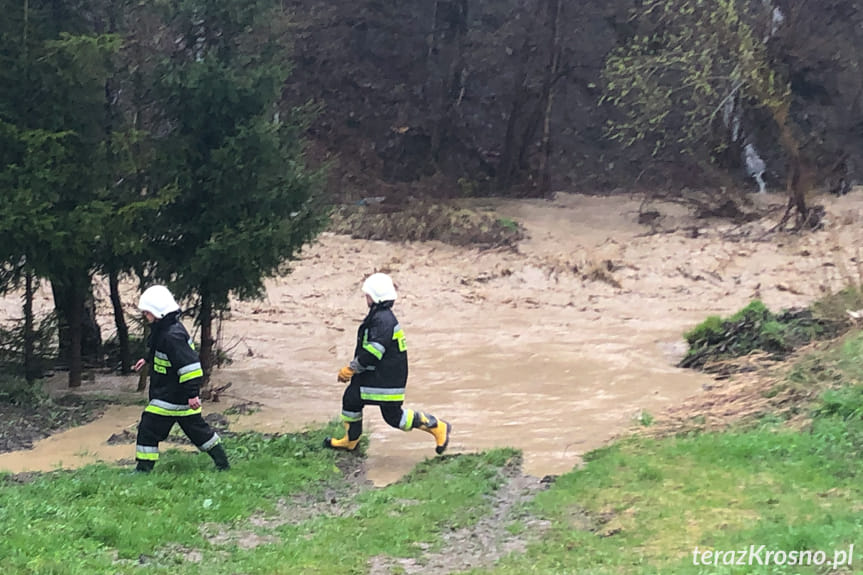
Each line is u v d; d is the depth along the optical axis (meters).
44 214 9.92
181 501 6.67
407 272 20.86
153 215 10.92
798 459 7.32
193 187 10.98
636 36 24.91
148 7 11.02
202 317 11.38
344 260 21.75
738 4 24.03
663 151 28.42
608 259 20.86
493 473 8.06
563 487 7.35
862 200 25.36
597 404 10.89
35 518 5.84
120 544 5.61
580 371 12.78
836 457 7.17
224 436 9.46
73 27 10.73
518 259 21.75
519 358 13.68
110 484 6.94
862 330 10.69
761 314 13.48
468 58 34.38
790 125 25.58
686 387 11.62
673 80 24.91
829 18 26.70
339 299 18.67
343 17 33.16
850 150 29.36
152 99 11.12
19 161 10.24
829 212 23.23
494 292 19.34
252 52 11.35
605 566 5.32
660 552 5.50
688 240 22.92
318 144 32.62
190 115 10.92
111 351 13.63
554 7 32.41
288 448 8.87
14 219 9.70
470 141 35.50
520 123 34.44
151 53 11.10
